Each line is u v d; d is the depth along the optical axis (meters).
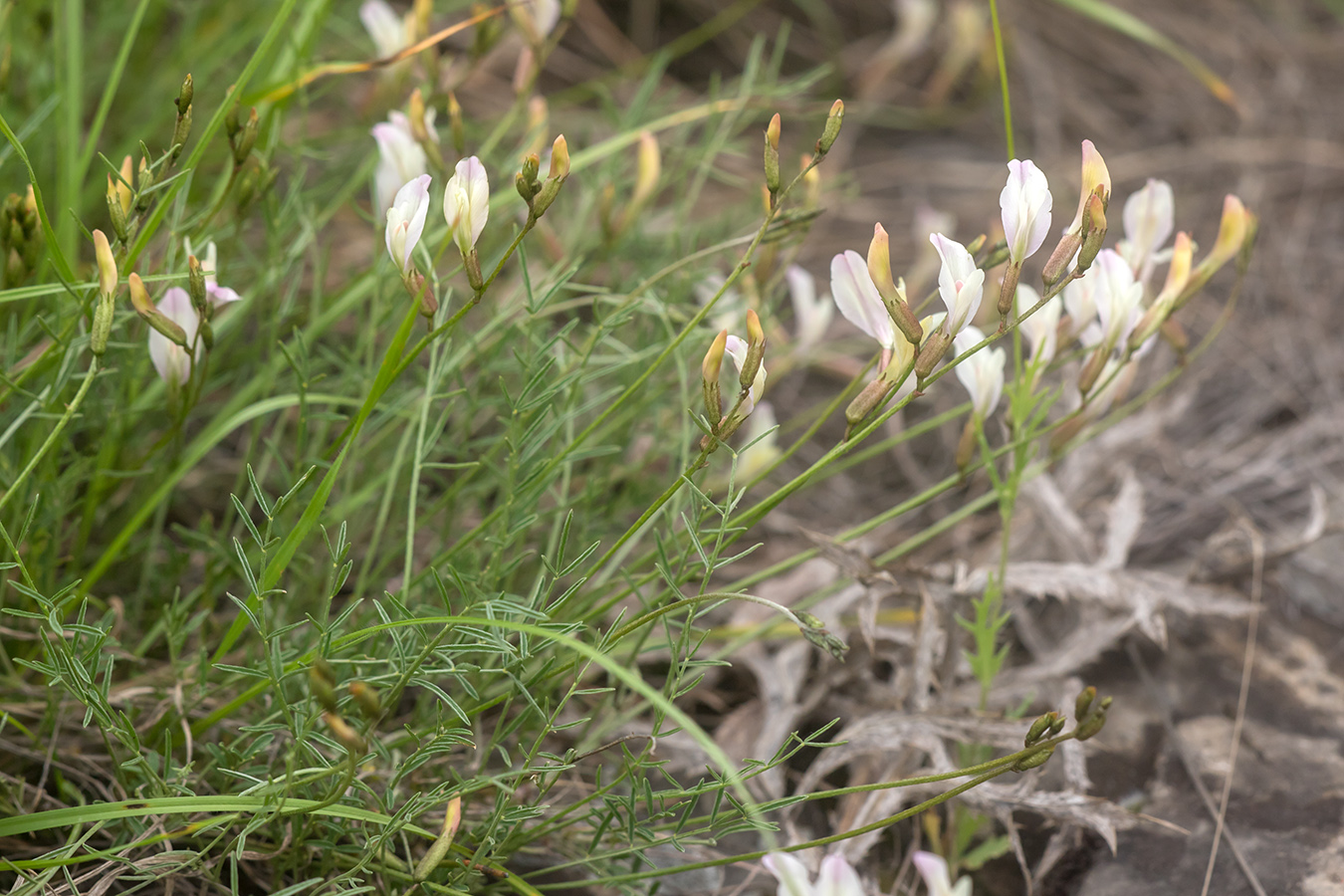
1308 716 0.83
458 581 0.74
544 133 0.83
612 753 0.81
